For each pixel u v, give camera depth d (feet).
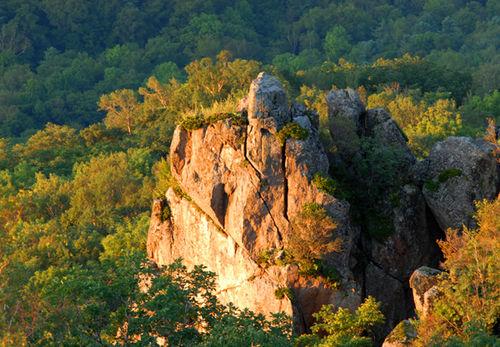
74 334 208.23
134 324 206.69
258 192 269.64
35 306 214.90
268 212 270.26
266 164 269.85
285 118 273.33
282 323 239.91
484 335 199.93
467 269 227.81
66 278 221.46
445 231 283.18
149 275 224.33
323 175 269.23
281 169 269.64
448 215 280.72
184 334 208.33
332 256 267.18
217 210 276.62
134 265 221.05
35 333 209.26
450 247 254.27
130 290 212.43
